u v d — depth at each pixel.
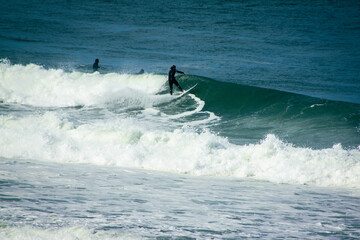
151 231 13.15
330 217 16.25
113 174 25.53
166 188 21.70
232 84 66.94
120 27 176.38
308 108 55.78
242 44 145.50
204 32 169.62
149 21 194.50
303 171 27.14
